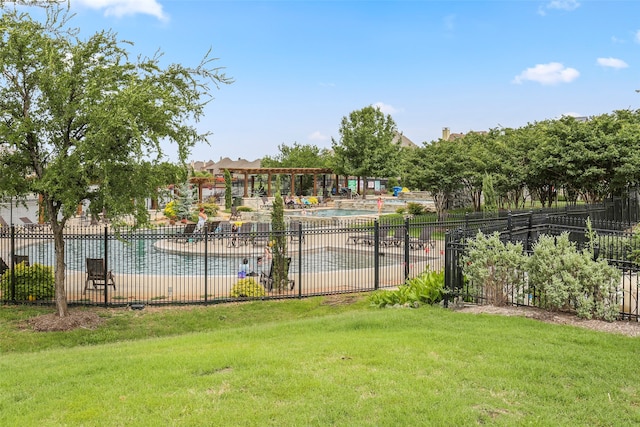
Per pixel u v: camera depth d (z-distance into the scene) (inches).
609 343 274.1
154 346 318.7
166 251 917.2
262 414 189.8
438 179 1206.3
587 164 989.2
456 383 220.1
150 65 455.5
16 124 413.4
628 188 1012.5
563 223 724.7
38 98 428.5
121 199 417.1
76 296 543.8
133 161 413.7
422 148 1305.4
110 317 472.1
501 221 691.4
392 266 726.5
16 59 416.8
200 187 2018.9
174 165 458.0
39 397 215.5
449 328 319.6
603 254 417.1
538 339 285.0
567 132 1014.4
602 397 205.0
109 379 235.0
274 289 572.1
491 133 1530.5
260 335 345.1
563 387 216.4
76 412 195.5
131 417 189.6
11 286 524.4
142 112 401.7
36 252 910.4
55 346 392.8
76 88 427.2
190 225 979.9
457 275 410.9
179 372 239.8
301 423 182.7
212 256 864.3
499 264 376.5
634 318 330.0
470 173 1150.3
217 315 479.8
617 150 931.3
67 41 439.5
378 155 2103.8
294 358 257.6
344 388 213.3
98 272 532.4
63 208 422.3
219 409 194.5
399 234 915.4
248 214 1652.3
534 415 189.8
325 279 631.2
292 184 2315.5
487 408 195.6
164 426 181.8
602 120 1054.4
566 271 343.9
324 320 386.0
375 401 200.2
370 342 287.0
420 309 391.2
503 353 259.9
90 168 414.6
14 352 375.2
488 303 384.5
